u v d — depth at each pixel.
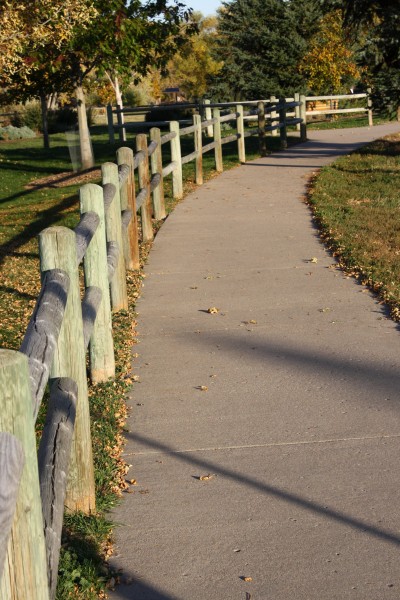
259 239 10.52
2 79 17.64
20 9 14.46
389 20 16.39
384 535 3.76
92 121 45.44
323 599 3.31
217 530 3.86
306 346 6.43
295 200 13.37
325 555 3.62
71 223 12.90
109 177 7.18
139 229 11.88
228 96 40.91
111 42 18.08
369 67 17.86
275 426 5.00
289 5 38.72
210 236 10.88
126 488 4.30
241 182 15.81
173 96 69.94
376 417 5.06
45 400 5.43
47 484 2.99
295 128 29.28
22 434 2.08
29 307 8.12
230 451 4.70
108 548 3.72
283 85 39.03
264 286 8.27
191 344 6.61
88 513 3.97
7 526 1.72
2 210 15.59
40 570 2.26
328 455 4.59
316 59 37.78
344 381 5.67
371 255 9.06
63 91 23.42
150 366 6.15
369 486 4.22
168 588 3.42
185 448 4.76
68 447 3.21
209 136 27.86
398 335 6.59
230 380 5.79
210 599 3.34
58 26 15.31
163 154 23.16
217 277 8.73
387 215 11.40
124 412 5.29
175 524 3.93
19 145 33.44
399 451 4.60
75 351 3.85
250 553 3.66
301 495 4.16
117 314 7.45
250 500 4.13
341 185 14.39
